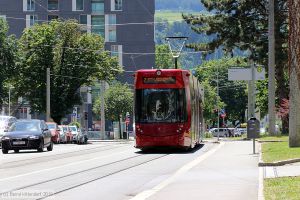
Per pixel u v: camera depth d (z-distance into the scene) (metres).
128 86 131.38
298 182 18.86
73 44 102.00
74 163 32.16
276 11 68.56
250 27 71.88
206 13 77.50
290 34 30.67
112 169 27.75
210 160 31.89
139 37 144.38
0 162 33.72
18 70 97.94
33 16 142.12
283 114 62.41
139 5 144.50
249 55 73.44
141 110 39.75
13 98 104.50
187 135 39.81
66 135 79.19
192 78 43.69
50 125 75.06
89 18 143.62
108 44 143.88
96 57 102.94
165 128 39.28
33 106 101.44
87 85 104.81
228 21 72.31
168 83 39.56
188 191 18.45
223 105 144.75
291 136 34.97
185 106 39.56
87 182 22.00
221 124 159.38
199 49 75.00
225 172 24.77
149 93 39.72
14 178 23.72
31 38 101.00
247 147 44.09
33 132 45.59
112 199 17.20
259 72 77.19
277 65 69.38
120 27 144.25
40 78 100.50
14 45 97.12
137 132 39.69
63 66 101.62
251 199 16.33
